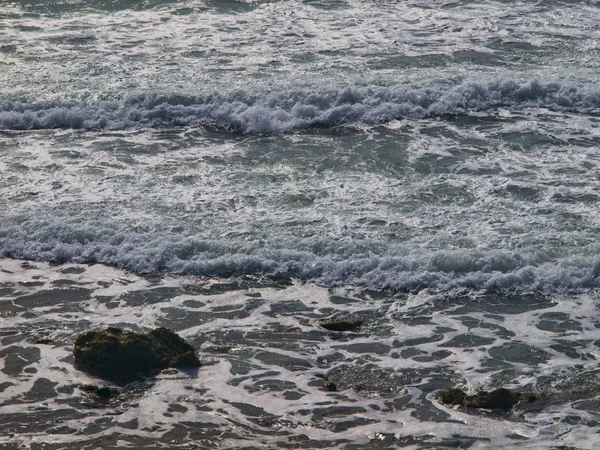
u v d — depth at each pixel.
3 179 19.77
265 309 15.50
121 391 13.16
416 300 15.74
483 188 19.38
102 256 17.03
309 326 15.00
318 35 28.03
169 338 14.16
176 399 12.98
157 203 18.77
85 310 15.40
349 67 25.61
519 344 14.44
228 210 18.50
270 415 12.69
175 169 20.41
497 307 15.50
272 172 20.30
